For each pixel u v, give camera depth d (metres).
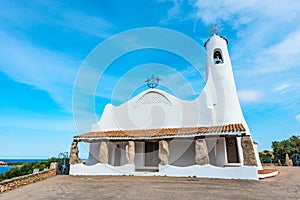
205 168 11.64
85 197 7.58
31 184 10.52
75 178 12.27
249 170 10.71
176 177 11.78
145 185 9.53
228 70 15.45
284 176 11.94
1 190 8.62
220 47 16.12
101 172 13.59
